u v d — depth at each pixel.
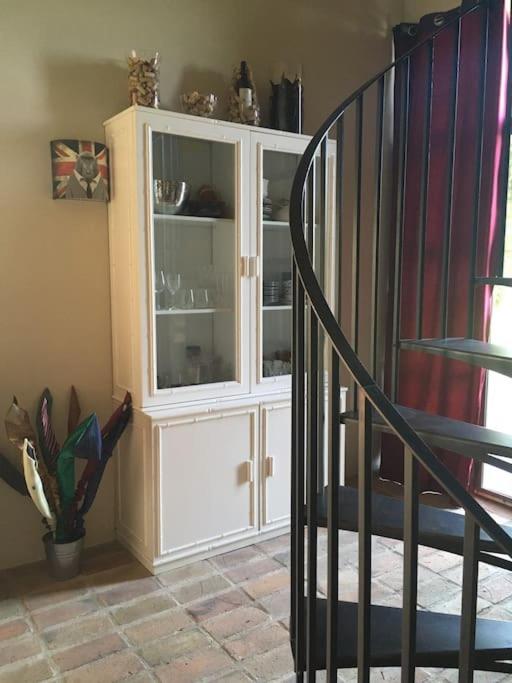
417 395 3.35
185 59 2.80
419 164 3.25
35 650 2.00
